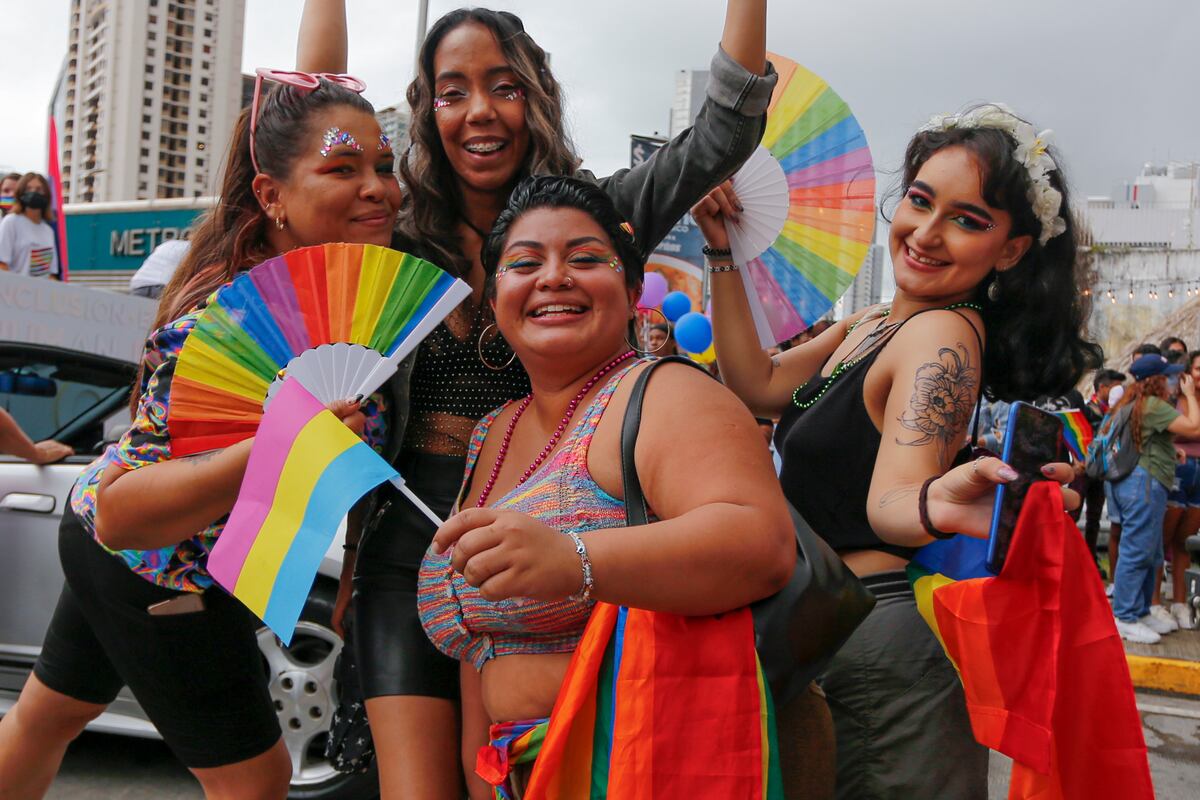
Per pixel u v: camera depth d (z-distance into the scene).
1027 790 1.72
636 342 2.34
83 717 2.27
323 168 1.90
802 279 2.58
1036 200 2.06
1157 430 6.17
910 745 1.96
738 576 1.33
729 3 2.01
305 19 2.44
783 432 2.32
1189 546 8.96
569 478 1.53
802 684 1.47
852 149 2.55
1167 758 4.40
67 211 13.59
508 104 2.09
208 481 1.59
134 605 2.00
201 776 2.14
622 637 1.40
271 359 1.65
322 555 1.42
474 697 1.78
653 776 1.35
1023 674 1.68
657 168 2.15
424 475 2.01
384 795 1.82
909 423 1.89
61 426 4.14
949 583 1.82
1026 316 2.18
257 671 2.16
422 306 1.68
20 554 3.61
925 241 2.06
